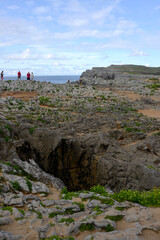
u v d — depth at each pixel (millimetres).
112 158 16922
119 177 15727
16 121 20375
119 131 22031
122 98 42812
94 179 17250
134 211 8859
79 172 17875
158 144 19875
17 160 13109
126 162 16125
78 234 7340
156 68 164250
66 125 23406
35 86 44469
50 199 9867
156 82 72938
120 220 8125
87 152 18094
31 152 16125
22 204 8906
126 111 32469
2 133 15734
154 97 46281
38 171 12898
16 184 10250
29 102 31953
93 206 9297
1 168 11438
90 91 46562
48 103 33062
